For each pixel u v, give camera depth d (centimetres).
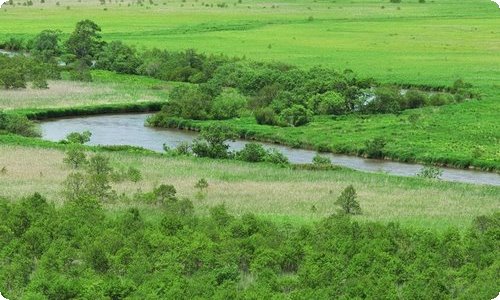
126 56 12744
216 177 6356
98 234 4388
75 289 3644
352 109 9725
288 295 3678
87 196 5241
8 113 8888
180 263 3997
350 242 4238
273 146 8319
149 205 5378
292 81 10325
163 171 6506
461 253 4231
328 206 5569
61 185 5922
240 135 8669
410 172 7250
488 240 4447
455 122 8994
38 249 4200
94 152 7194
